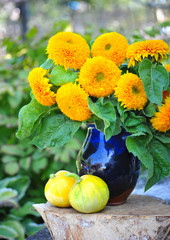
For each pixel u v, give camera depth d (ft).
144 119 4.63
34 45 9.64
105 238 4.63
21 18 23.90
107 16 36.40
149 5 19.08
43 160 9.05
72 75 4.64
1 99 9.98
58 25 9.68
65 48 4.51
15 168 9.30
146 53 4.49
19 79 9.77
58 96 4.53
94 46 4.77
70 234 4.74
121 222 4.57
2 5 26.84
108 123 4.43
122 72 4.90
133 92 4.56
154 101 4.42
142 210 4.82
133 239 4.59
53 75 4.64
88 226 4.64
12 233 9.08
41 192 10.27
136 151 4.61
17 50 10.23
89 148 5.05
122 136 5.00
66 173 4.93
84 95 4.49
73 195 4.69
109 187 4.94
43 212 4.89
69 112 4.56
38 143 4.80
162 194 6.18
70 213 4.73
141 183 6.77
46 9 32.55
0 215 10.07
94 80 4.52
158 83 4.47
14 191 9.40
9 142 10.12
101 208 4.74
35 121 4.87
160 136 4.75
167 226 4.57
